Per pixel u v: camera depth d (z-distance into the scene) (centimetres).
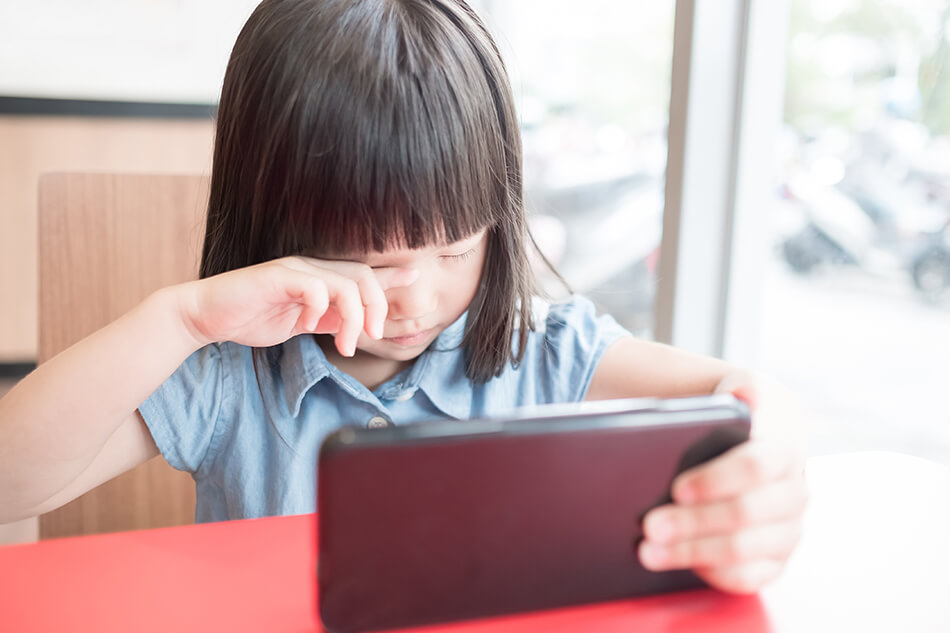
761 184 119
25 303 175
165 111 173
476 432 37
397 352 69
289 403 74
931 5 112
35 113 167
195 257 97
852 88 123
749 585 44
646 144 162
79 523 95
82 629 42
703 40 110
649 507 41
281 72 60
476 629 40
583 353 81
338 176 58
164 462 97
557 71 188
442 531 38
